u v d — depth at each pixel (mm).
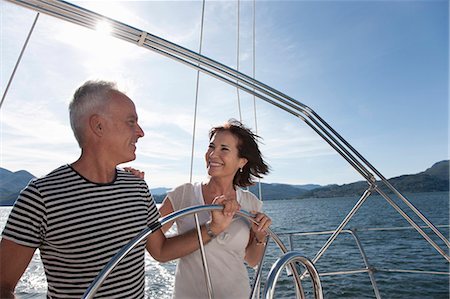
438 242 16500
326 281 9234
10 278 970
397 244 17016
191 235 1506
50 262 1072
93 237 1075
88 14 1165
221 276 1557
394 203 1940
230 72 1553
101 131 1144
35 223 1005
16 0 1054
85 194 1094
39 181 1065
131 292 1153
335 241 17734
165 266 10719
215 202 1406
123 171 1311
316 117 1747
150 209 1339
